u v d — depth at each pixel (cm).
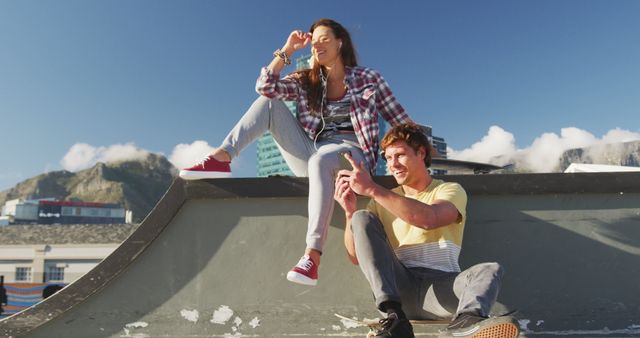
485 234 253
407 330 177
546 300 245
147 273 256
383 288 184
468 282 185
